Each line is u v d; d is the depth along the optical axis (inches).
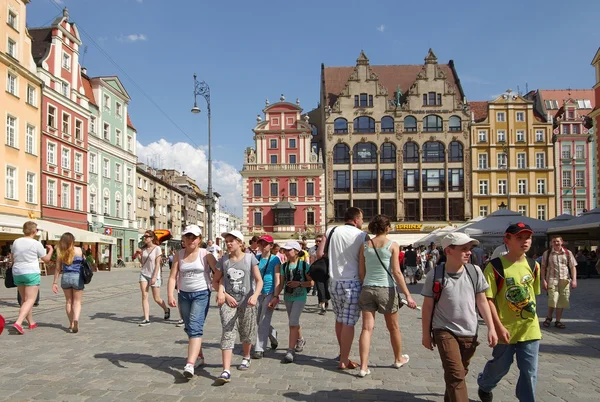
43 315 493.7
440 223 2303.2
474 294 204.4
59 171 1595.7
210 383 255.4
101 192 1916.8
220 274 279.7
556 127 2354.8
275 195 2337.6
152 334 391.2
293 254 326.6
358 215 300.4
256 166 2348.7
